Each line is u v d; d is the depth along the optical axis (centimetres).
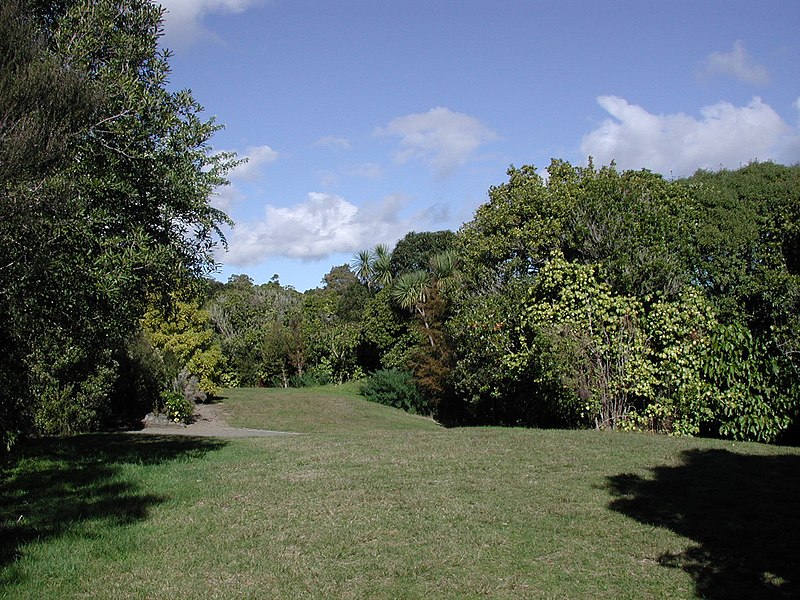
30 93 593
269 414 2355
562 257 1380
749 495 689
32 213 561
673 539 551
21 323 748
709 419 1216
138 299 894
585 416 1323
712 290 1413
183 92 844
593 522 601
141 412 1914
